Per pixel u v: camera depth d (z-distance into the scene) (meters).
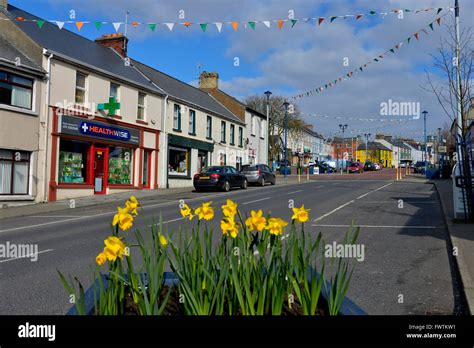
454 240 7.98
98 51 23.34
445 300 4.90
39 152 16.95
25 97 16.47
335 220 11.39
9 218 13.28
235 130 34.34
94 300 2.90
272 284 2.92
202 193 21.98
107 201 17.92
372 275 5.96
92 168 19.84
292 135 60.91
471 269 5.86
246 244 3.14
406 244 8.09
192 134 27.88
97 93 19.97
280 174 52.09
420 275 5.96
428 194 18.95
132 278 2.95
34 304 4.80
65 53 18.58
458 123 12.48
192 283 2.88
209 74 37.91
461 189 10.47
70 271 6.29
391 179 34.12
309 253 3.39
